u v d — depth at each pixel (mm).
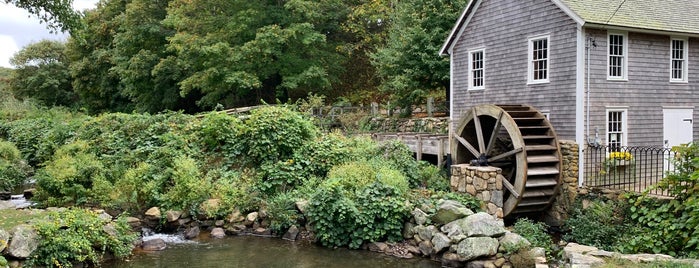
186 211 12258
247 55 24703
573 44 13016
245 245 11094
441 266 9711
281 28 26281
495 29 15672
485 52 16109
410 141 16672
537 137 12656
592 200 11984
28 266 8094
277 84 28406
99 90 37156
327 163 14109
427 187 13805
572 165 12641
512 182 14625
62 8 15539
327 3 26938
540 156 12648
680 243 9094
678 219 9383
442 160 15453
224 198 12539
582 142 12773
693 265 7062
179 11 26359
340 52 28750
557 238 12031
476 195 12305
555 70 13586
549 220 13133
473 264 9383
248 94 28984
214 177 13766
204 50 24047
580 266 7410
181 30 27422
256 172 14086
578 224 11023
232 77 24219
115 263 9648
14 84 43875
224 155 14789
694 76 14906
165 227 11977
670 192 10047
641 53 13828
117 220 10656
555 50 13562
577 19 12672
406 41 20281
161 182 12836
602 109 13148
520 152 12391
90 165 13242
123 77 31641
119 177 13312
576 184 12633
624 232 10367
